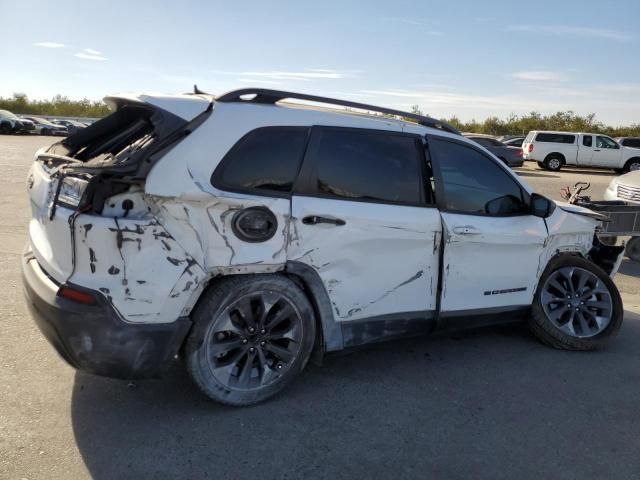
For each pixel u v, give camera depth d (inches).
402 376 154.3
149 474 106.3
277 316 131.5
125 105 141.7
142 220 113.3
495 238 158.7
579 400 145.2
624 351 181.5
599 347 178.5
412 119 157.2
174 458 111.6
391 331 149.2
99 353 112.7
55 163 135.0
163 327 116.7
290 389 143.0
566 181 826.8
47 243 123.7
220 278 125.0
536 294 177.0
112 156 138.0
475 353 173.3
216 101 127.9
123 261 111.7
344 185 137.1
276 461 112.6
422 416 133.1
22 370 144.0
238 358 128.7
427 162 150.8
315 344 142.0
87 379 141.6
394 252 143.6
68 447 113.1
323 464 112.4
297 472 109.5
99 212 113.0
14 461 107.3
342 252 135.4
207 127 122.2
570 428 131.0
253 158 126.0
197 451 114.3
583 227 183.9
